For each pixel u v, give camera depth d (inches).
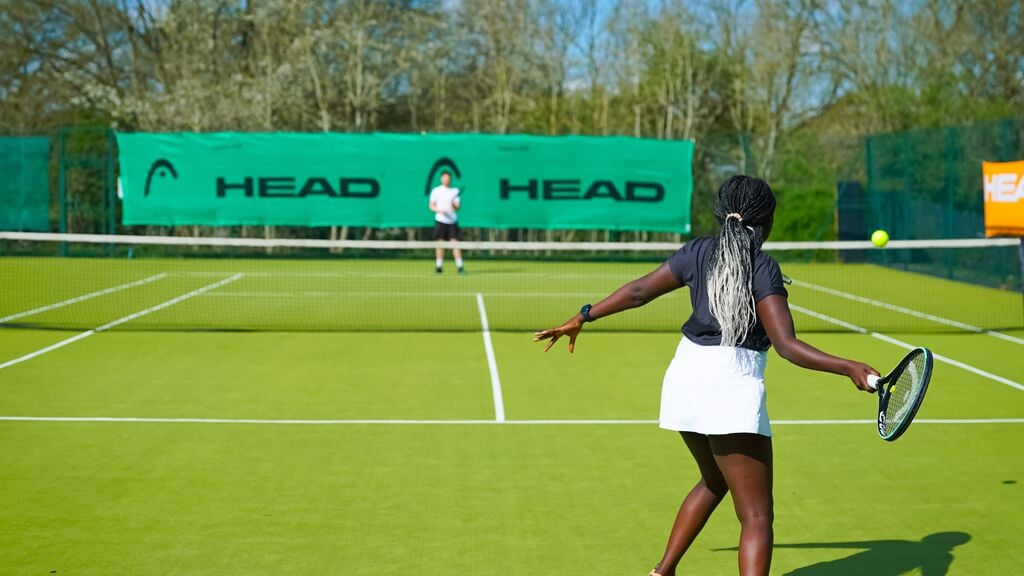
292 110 1123.3
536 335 157.9
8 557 182.9
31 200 885.8
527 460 252.4
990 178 551.2
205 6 1152.2
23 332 470.6
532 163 820.0
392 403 319.0
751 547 139.9
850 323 527.2
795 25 1129.4
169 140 824.3
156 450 259.1
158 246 914.7
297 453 257.3
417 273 781.9
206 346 431.8
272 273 775.1
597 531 200.1
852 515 212.2
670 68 1133.1
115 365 383.6
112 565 179.3
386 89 1167.0
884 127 1067.3
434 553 187.0
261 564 180.5
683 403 143.9
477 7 1152.8
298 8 1119.6
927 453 261.6
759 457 142.1
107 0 1232.8
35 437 271.7
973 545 194.1
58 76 1208.8
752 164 903.7
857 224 863.7
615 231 923.4
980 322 530.3
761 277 142.3
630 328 507.8
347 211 829.2
